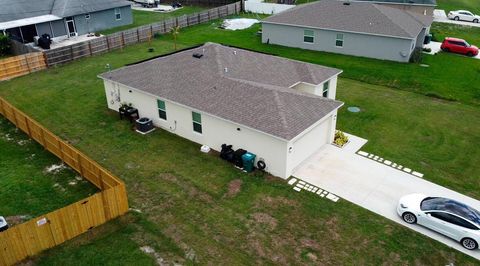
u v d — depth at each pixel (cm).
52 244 1477
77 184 1873
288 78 2530
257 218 1656
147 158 2092
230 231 1584
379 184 1886
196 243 1523
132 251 1477
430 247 1516
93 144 2233
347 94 2964
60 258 1434
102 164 2041
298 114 1973
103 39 3831
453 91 3022
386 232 1588
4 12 4019
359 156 2122
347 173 1967
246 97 2078
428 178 1939
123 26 4888
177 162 2053
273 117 1909
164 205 1731
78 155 1870
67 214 1477
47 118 2547
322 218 1659
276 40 4197
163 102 2292
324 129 2166
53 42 4197
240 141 1997
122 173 1962
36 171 1972
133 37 4141
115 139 2286
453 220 1528
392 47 3619
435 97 2942
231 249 1497
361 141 2281
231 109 2025
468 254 1488
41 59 3384
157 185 1867
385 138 2325
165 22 4512
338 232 1585
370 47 3725
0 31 3844
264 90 2092
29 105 2730
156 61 2595
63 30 4297
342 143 2222
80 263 1418
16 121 2397
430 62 3634
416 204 1641
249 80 2348
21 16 4084
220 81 2234
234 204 1738
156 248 1496
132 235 1555
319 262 1444
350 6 4031
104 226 1595
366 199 1781
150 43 4191
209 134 2136
